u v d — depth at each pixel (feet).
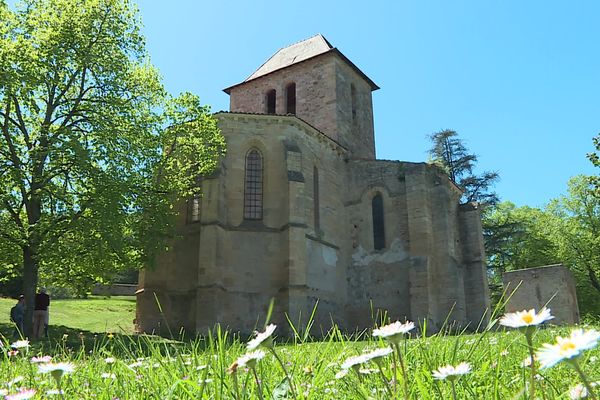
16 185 73.82
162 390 11.14
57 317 99.50
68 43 77.25
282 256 96.58
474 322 113.70
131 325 99.55
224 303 90.99
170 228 86.48
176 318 94.32
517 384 10.41
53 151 70.64
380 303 108.99
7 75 68.85
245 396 9.50
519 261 180.86
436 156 191.62
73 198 78.02
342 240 114.62
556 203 190.80
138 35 85.87
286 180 99.60
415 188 111.55
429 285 103.96
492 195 185.57
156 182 85.97
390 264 110.42
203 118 89.61
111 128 76.23
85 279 84.28
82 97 81.61
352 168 120.16
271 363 13.65
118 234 72.02
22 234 71.51
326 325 102.42
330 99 127.75
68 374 13.20
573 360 4.90
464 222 120.78
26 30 77.51
